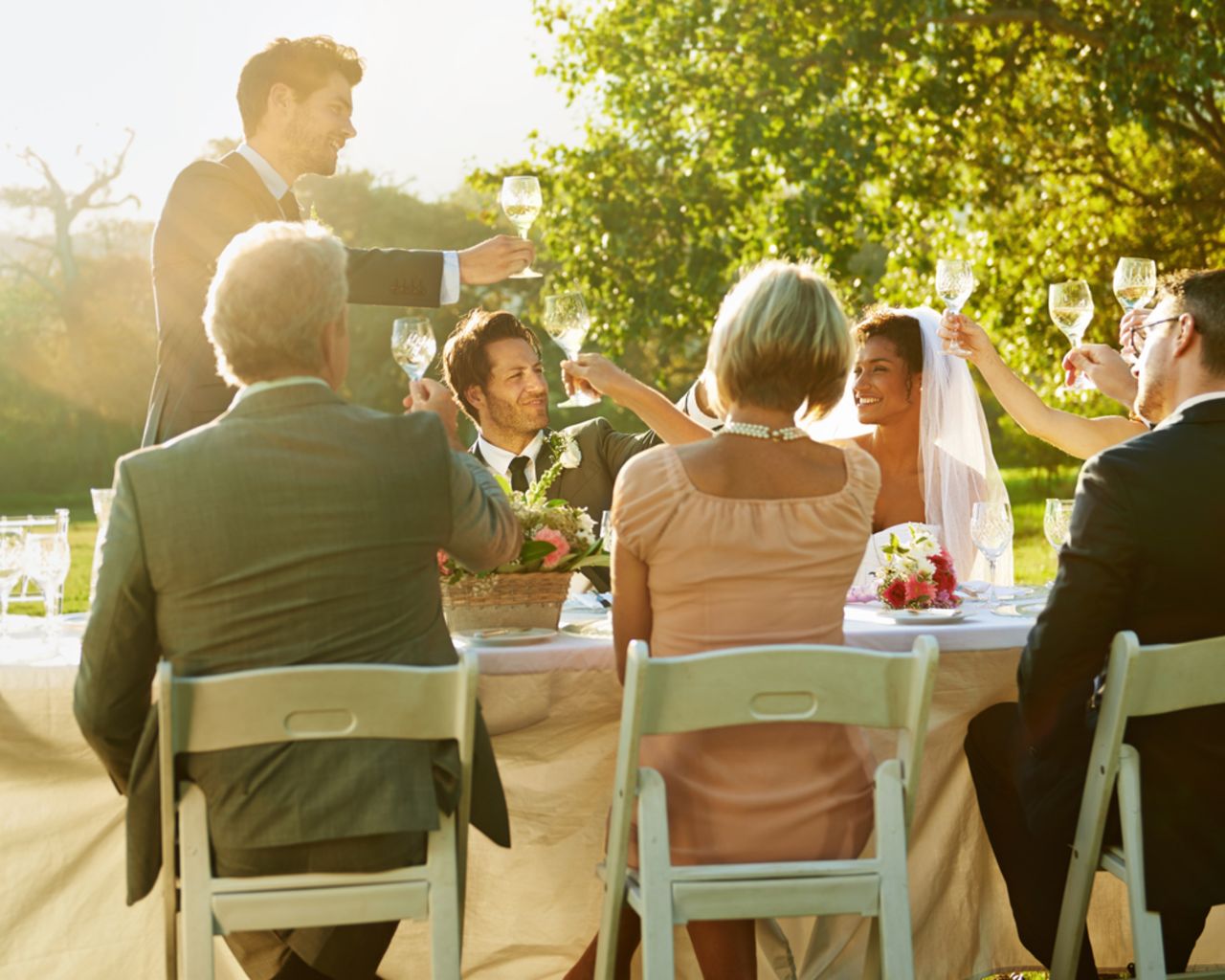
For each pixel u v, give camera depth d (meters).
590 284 11.70
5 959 2.40
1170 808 2.13
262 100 3.31
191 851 1.85
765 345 2.08
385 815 1.84
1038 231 12.23
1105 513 2.12
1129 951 2.88
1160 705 2.05
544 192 12.08
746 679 1.90
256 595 1.86
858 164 10.80
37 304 22.38
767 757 2.05
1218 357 2.22
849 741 2.11
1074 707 2.30
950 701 2.65
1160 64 10.17
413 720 1.85
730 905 1.97
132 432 22.75
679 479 2.07
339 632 1.89
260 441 1.88
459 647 2.38
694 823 2.04
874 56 10.82
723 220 11.47
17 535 2.51
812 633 2.07
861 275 11.44
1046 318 12.12
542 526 2.50
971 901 2.75
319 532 1.87
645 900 1.95
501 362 3.35
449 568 2.44
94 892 2.45
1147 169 12.14
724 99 11.08
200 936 1.85
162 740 1.76
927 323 3.51
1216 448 2.14
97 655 1.87
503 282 20.73
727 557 2.05
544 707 2.40
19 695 2.31
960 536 3.44
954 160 11.81
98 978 2.45
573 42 12.16
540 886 2.58
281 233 1.98
